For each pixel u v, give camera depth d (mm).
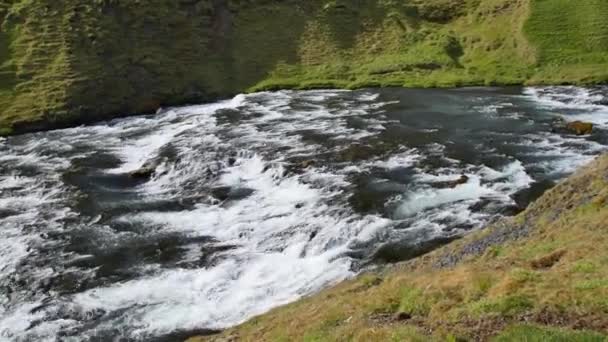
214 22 71438
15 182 39094
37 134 50875
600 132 43656
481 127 46281
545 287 15562
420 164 37906
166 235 30938
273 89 64188
